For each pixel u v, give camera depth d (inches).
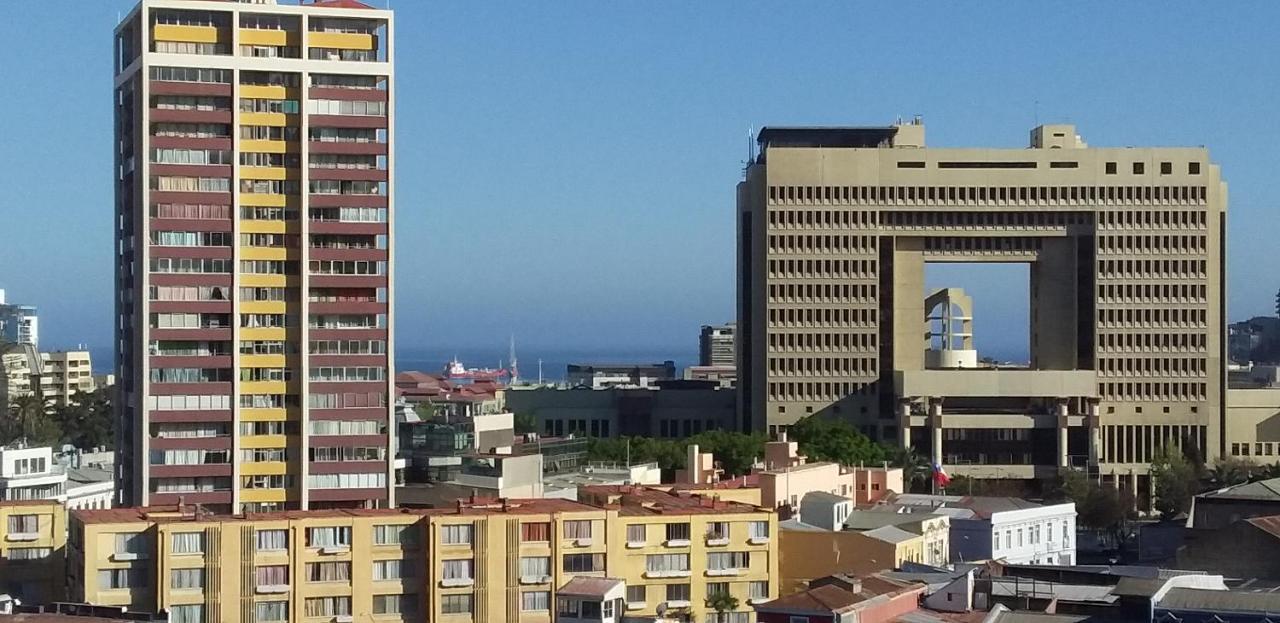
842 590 6569.9
